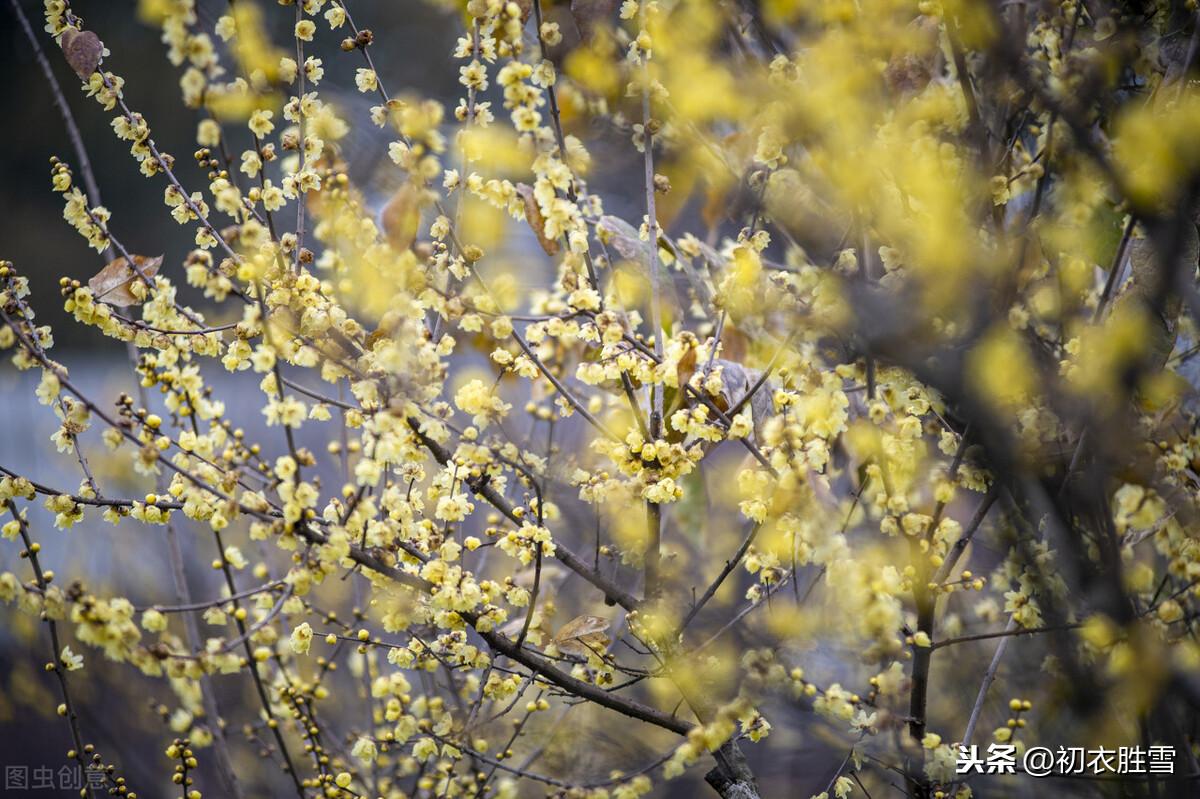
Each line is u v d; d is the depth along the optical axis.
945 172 1.94
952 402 1.94
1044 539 1.96
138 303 1.96
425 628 2.05
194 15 1.88
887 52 1.96
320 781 2.07
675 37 2.00
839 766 2.15
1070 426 1.92
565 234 2.02
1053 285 2.00
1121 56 1.95
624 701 2.01
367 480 1.90
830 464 2.09
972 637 1.96
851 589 1.92
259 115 1.92
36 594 1.87
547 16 2.05
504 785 2.06
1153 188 1.87
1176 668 1.91
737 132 2.12
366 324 2.06
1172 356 2.04
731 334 2.12
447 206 2.05
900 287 1.91
